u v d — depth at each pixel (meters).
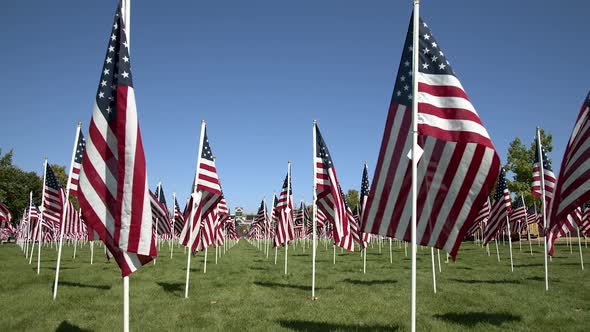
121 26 8.79
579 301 14.62
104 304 14.23
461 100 8.68
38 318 12.05
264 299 15.30
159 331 10.69
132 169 8.22
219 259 36.28
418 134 8.73
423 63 9.06
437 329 10.77
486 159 8.90
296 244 66.31
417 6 8.91
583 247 49.09
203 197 18.31
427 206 9.26
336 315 12.54
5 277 20.86
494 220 26.89
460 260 33.94
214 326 11.21
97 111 8.66
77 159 16.16
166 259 35.59
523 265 28.84
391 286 18.50
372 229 9.49
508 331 10.67
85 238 59.84
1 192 67.06
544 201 17.45
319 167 17.03
